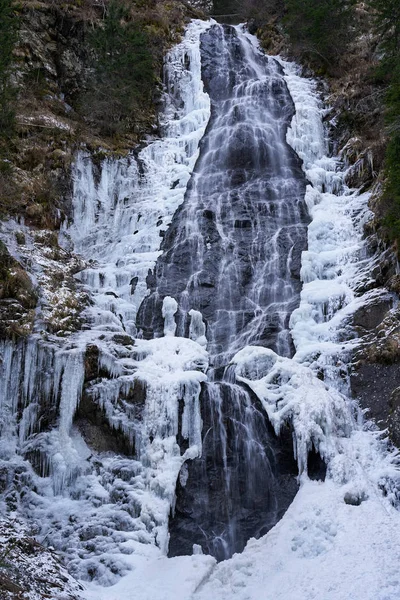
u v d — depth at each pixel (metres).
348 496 11.04
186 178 19.28
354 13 23.92
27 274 14.31
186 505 11.76
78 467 12.22
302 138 20.62
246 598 9.87
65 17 22.08
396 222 14.31
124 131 21.05
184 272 16.64
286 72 24.25
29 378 13.00
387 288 14.68
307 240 17.06
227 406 12.73
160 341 14.13
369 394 13.05
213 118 21.66
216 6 34.50
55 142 18.84
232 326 15.54
